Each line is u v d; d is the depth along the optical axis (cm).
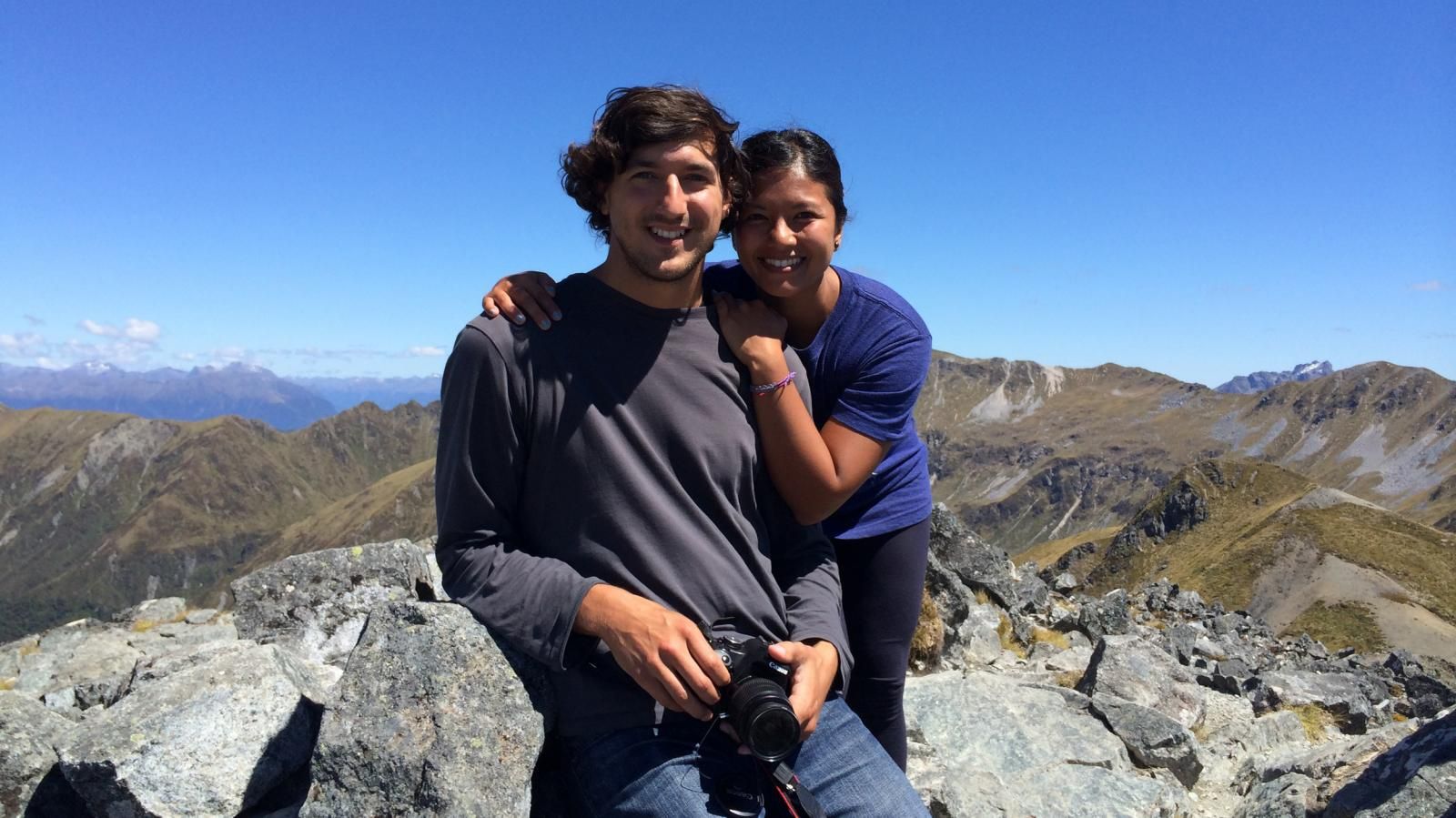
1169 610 810
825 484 116
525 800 100
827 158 121
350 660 108
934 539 484
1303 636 771
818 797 108
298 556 191
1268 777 222
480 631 107
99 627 423
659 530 104
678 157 102
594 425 103
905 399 125
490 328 103
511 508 109
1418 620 3712
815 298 127
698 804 97
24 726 134
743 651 101
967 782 196
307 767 130
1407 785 164
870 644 141
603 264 113
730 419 109
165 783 117
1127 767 228
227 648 145
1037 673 351
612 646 98
